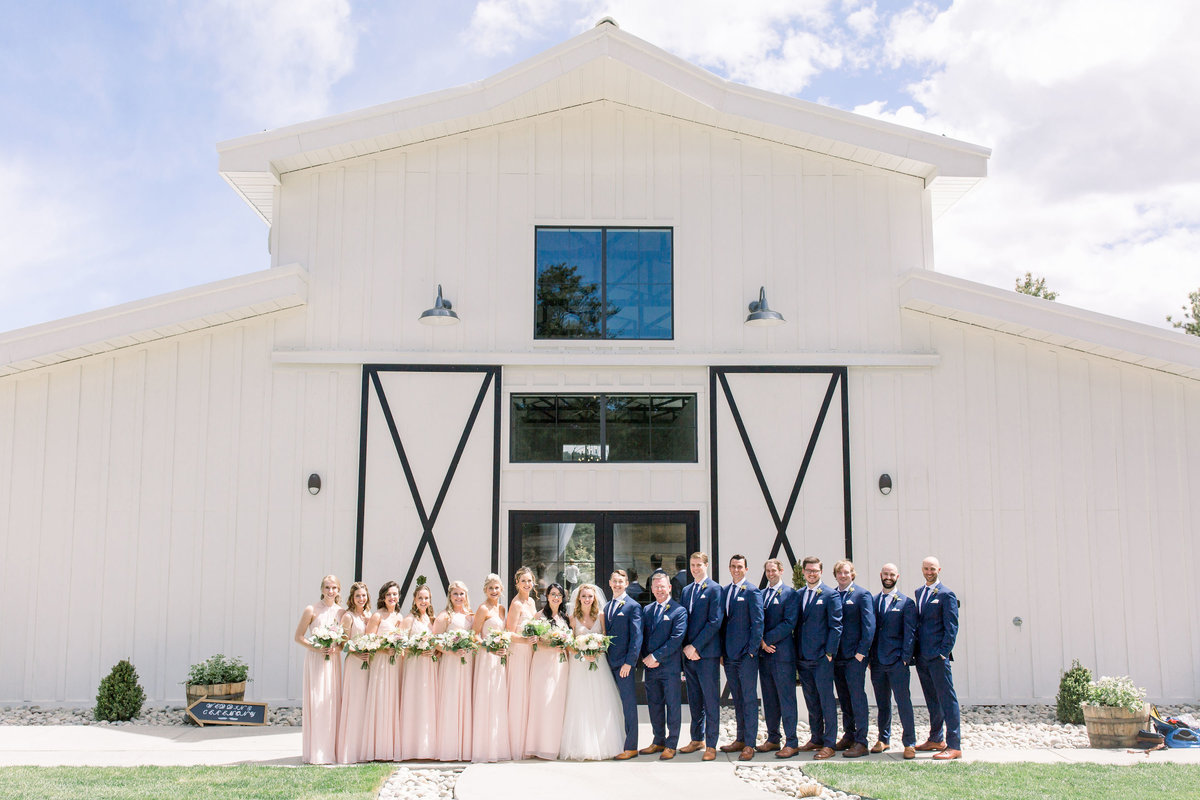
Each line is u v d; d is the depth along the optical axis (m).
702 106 11.30
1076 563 11.07
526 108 11.51
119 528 10.83
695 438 11.34
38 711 10.41
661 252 11.66
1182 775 7.20
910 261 11.65
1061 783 6.92
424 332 11.37
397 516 10.98
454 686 8.08
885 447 11.30
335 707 8.02
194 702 9.91
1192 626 10.95
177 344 11.16
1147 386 11.23
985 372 11.41
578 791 6.79
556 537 11.12
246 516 10.95
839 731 9.59
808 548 11.09
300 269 11.03
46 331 10.52
